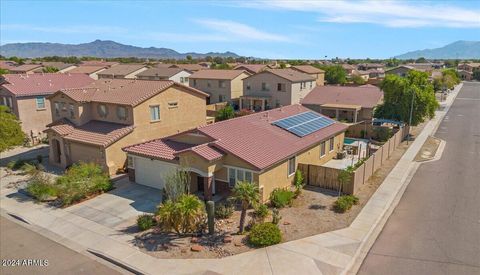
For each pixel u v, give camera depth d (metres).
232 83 66.19
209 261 16.05
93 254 17.27
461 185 25.62
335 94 56.22
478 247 17.14
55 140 32.41
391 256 16.39
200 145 22.91
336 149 33.28
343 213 20.92
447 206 21.98
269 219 20.11
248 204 18.25
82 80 49.72
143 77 80.12
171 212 17.88
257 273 15.11
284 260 16.00
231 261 16.02
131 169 26.94
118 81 37.00
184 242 17.80
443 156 33.47
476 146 37.28
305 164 25.66
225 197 22.97
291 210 21.41
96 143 28.73
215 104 62.25
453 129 46.41
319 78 82.62
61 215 21.62
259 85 62.72
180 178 20.27
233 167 22.53
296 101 61.66
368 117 51.41
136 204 22.92
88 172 25.70
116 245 17.81
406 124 41.78
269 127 28.17
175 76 77.19
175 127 34.56
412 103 41.09
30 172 28.52
